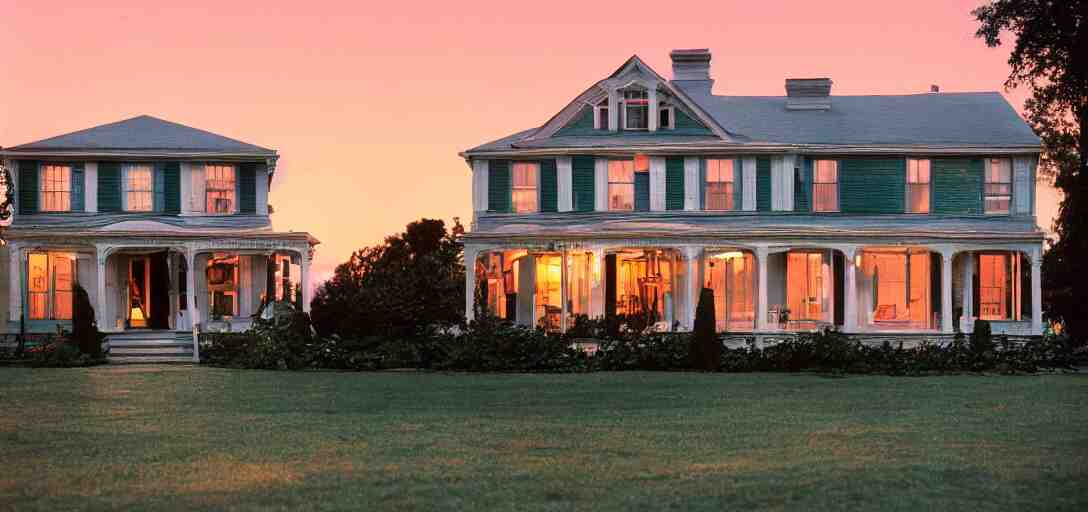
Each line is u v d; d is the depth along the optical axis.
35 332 44.66
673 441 21.91
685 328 44.16
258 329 40.50
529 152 46.03
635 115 46.19
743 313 45.78
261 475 18.55
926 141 45.88
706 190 45.84
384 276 43.25
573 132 46.16
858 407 27.41
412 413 26.12
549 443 21.66
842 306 45.41
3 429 23.55
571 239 44.31
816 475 18.48
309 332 39.88
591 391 30.95
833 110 49.09
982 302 45.91
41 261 45.03
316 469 19.03
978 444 21.56
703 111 45.88
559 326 46.03
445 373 36.91
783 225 45.47
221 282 45.88
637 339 38.94
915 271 45.97
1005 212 45.81
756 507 16.39
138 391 30.94
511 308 46.53
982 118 47.97
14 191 45.25
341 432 23.05
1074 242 48.69
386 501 16.70
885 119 48.06
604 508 16.30
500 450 20.86
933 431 23.22
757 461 19.75
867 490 17.41
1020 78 54.44
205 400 28.80
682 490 17.39
